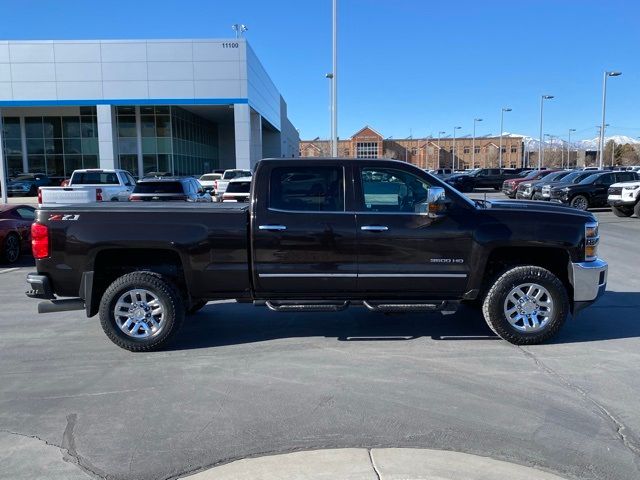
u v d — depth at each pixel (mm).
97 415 4250
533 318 5824
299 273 5676
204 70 35312
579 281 5762
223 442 3791
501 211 5773
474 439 3793
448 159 123562
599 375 4977
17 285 9844
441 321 6855
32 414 4285
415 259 5676
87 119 40094
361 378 4938
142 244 5633
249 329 6559
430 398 4480
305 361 5410
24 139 40062
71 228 5637
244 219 5676
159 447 3734
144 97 35281
